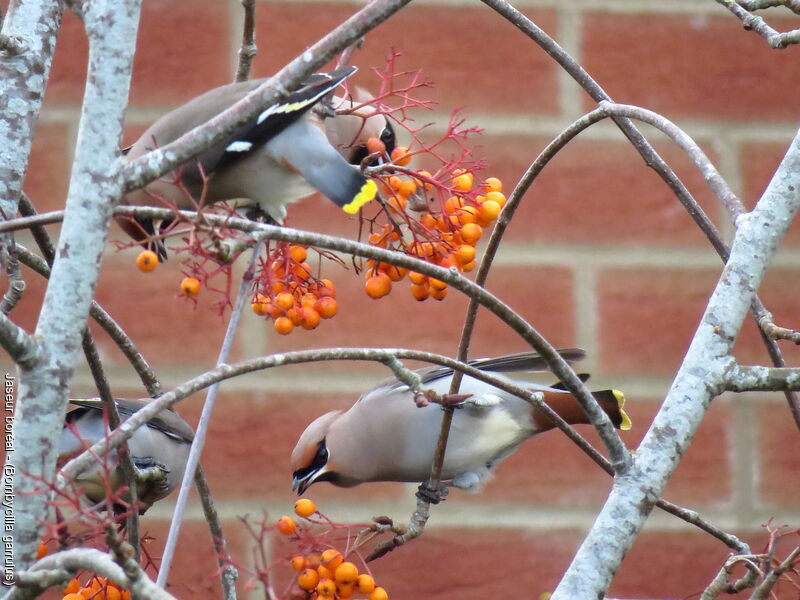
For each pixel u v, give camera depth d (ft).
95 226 9.96
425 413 18.60
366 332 23.32
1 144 12.39
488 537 23.04
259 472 22.80
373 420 18.81
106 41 10.03
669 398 11.00
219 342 23.17
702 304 24.07
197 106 16.15
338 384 23.17
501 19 24.61
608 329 23.88
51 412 9.89
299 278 14.35
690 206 13.98
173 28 24.22
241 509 22.61
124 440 9.84
